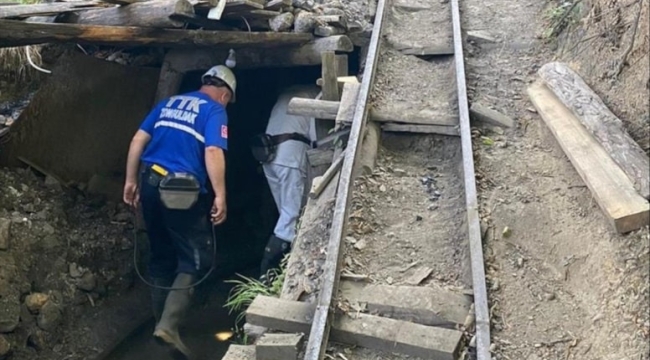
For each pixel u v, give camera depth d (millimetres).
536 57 6391
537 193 4633
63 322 5559
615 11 5422
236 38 5730
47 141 6125
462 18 7246
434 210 4699
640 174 3984
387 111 5605
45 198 6004
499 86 5992
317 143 5879
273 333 3752
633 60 4887
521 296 3887
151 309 6035
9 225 5523
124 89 6586
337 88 5926
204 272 5480
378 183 4945
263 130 7727
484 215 4477
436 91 6012
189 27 5762
